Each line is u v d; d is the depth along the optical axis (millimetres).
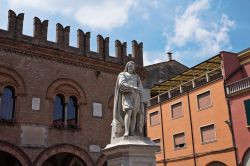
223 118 32031
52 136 23938
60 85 25359
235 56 33844
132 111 9430
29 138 22891
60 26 26391
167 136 38938
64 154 27719
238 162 29891
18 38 24109
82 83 26375
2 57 23188
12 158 24906
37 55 24672
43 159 23094
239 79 33125
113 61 28531
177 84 41500
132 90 9531
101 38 28469
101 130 26266
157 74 44969
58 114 25047
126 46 29734
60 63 25688
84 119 25719
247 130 29547
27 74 23938
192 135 35438
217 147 32281
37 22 25312
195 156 34688
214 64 36094
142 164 8805
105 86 27531
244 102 30203
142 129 9586
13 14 24391
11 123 22500
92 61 27203
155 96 42250
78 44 27141
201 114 34719
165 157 38688
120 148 8781
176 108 38406
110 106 27359
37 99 23922
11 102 23281
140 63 30375
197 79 36469
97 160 25391
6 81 23094
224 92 32219
